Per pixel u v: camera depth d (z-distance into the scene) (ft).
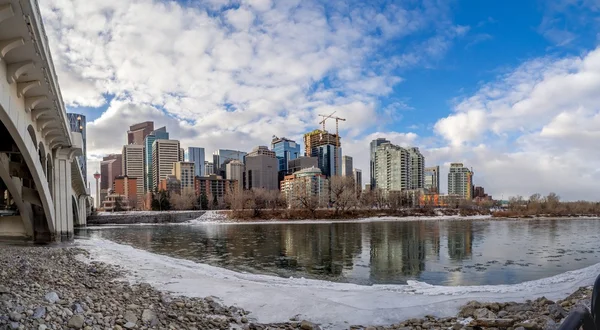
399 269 76.02
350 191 322.14
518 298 35.68
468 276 68.59
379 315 29.81
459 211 382.42
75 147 104.37
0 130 64.39
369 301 34.30
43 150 87.25
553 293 38.45
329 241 135.85
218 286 41.27
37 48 45.39
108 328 23.80
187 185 561.84
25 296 27.71
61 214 104.32
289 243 129.18
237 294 36.88
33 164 70.69
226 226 235.81
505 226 229.66
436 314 30.32
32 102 58.49
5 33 40.32
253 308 32.14
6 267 43.50
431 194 563.07
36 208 101.86
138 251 85.61
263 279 52.16
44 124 73.87
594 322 9.31
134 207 476.95
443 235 161.79
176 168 588.50
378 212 334.03
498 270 75.31
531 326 24.25
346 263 84.07
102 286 37.42
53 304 26.48
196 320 28.09
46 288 32.48
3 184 107.55
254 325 27.45
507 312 29.25
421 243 128.36
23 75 50.75
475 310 29.12
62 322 23.53
